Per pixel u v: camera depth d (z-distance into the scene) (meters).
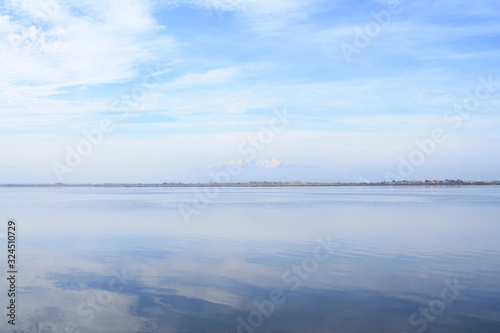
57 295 14.29
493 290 14.48
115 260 20.16
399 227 33.22
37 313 12.48
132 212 50.91
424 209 53.44
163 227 34.41
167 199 91.50
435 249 22.59
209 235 29.05
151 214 47.72
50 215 46.88
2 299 13.80
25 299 13.86
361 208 55.94
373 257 20.45
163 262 19.61
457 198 89.00
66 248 23.94
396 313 12.22
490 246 23.64
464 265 18.50
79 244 25.44
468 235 28.33
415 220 38.78
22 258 20.80
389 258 20.19
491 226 33.78
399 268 17.95
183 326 11.32
